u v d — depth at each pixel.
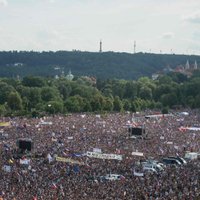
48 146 181.88
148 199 104.88
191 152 178.62
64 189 112.19
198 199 105.88
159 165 145.25
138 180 123.94
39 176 127.25
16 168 138.00
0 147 179.38
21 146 169.62
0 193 107.44
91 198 104.69
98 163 148.62
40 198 103.50
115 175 128.25
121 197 105.56
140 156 167.50
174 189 115.25
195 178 127.94
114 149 182.25
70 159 154.12
